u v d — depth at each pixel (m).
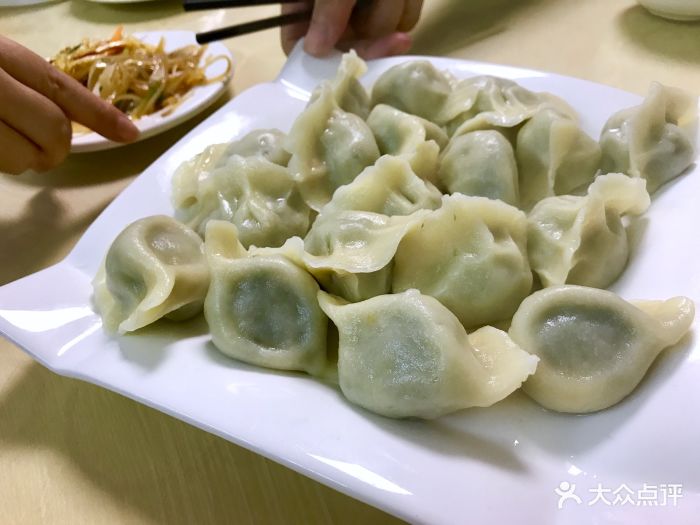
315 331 0.21
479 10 0.47
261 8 0.54
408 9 0.44
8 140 0.32
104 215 0.29
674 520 0.14
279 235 0.27
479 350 0.19
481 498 0.15
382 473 0.16
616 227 0.22
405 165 0.26
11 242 0.32
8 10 0.61
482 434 0.18
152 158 0.37
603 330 0.18
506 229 0.23
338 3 0.36
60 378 0.24
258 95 0.35
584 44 0.40
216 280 0.22
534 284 0.23
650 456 0.16
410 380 0.18
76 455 0.22
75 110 0.34
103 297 0.24
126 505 0.20
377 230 0.23
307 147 0.28
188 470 0.21
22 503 0.20
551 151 0.26
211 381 0.19
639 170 0.24
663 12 0.39
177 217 0.29
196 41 0.42
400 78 0.31
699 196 0.23
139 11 0.57
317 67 0.36
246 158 0.28
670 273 0.20
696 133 0.26
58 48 0.52
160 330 0.23
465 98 0.30
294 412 0.18
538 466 0.16
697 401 0.16
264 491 0.20
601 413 0.18
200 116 0.41
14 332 0.23
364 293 0.22
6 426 0.23
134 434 0.22
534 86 0.31
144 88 0.42
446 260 0.22
